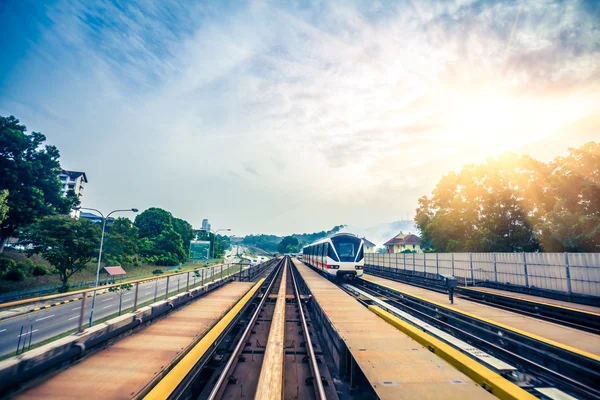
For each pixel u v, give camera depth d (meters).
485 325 9.12
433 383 4.64
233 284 17.20
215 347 6.70
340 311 9.73
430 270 21.80
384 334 7.22
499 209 22.81
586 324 9.45
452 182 28.52
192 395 5.57
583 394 5.59
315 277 21.16
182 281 32.28
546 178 20.34
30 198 24.23
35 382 4.33
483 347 8.27
